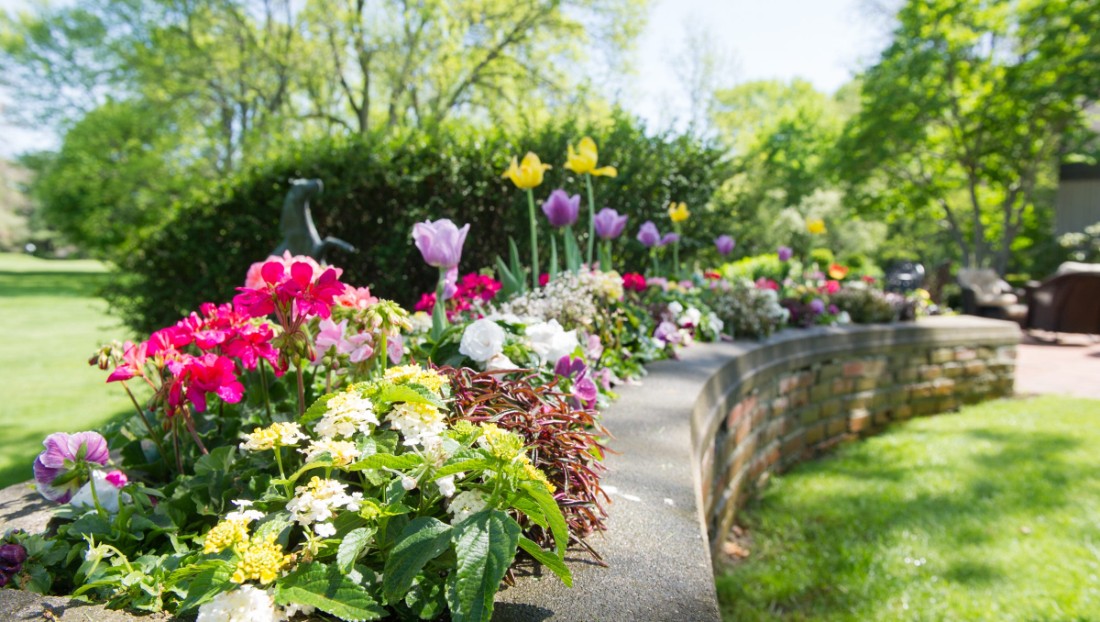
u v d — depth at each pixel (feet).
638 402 8.45
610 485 5.67
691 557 4.35
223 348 4.83
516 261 11.82
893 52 67.26
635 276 14.30
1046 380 26.13
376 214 18.94
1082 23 55.52
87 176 59.57
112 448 5.59
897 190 71.67
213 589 2.90
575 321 9.74
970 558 9.61
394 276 18.49
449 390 4.51
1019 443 15.97
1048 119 59.36
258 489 4.27
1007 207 66.59
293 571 3.05
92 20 58.80
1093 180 70.54
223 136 56.75
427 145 18.61
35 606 3.23
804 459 15.43
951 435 17.02
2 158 77.61
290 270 4.78
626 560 4.29
